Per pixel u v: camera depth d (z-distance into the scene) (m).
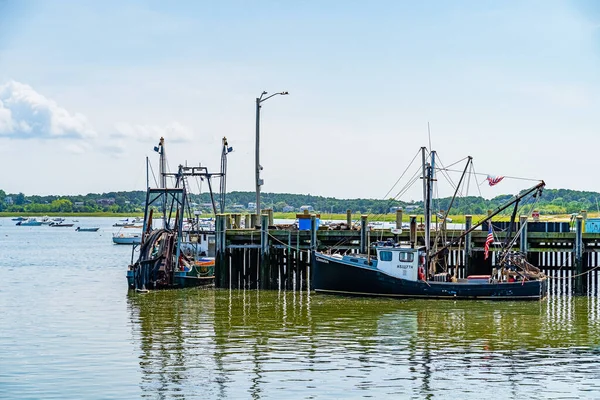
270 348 48.69
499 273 71.38
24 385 41.12
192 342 50.31
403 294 67.62
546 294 70.38
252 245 73.06
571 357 46.91
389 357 46.69
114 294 71.50
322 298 67.69
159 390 40.31
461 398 39.31
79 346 49.25
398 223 76.56
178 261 74.38
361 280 68.31
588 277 73.00
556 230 74.19
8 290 75.75
